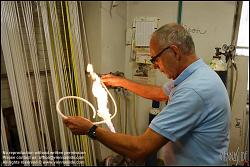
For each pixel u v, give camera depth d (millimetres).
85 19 1615
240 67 979
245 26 1252
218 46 987
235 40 1109
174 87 930
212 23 1196
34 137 1685
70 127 887
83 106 1140
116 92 1219
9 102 1778
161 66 917
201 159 878
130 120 1166
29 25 1645
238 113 1022
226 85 973
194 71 866
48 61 1663
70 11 1652
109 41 1406
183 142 885
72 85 1458
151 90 1179
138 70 1227
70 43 1613
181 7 1342
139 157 838
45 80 1712
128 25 1355
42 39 1687
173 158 909
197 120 824
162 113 833
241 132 1079
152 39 897
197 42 1016
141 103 1200
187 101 795
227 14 1224
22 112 1628
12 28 1565
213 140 860
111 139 838
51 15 1654
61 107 1160
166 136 801
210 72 867
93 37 1531
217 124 843
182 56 870
